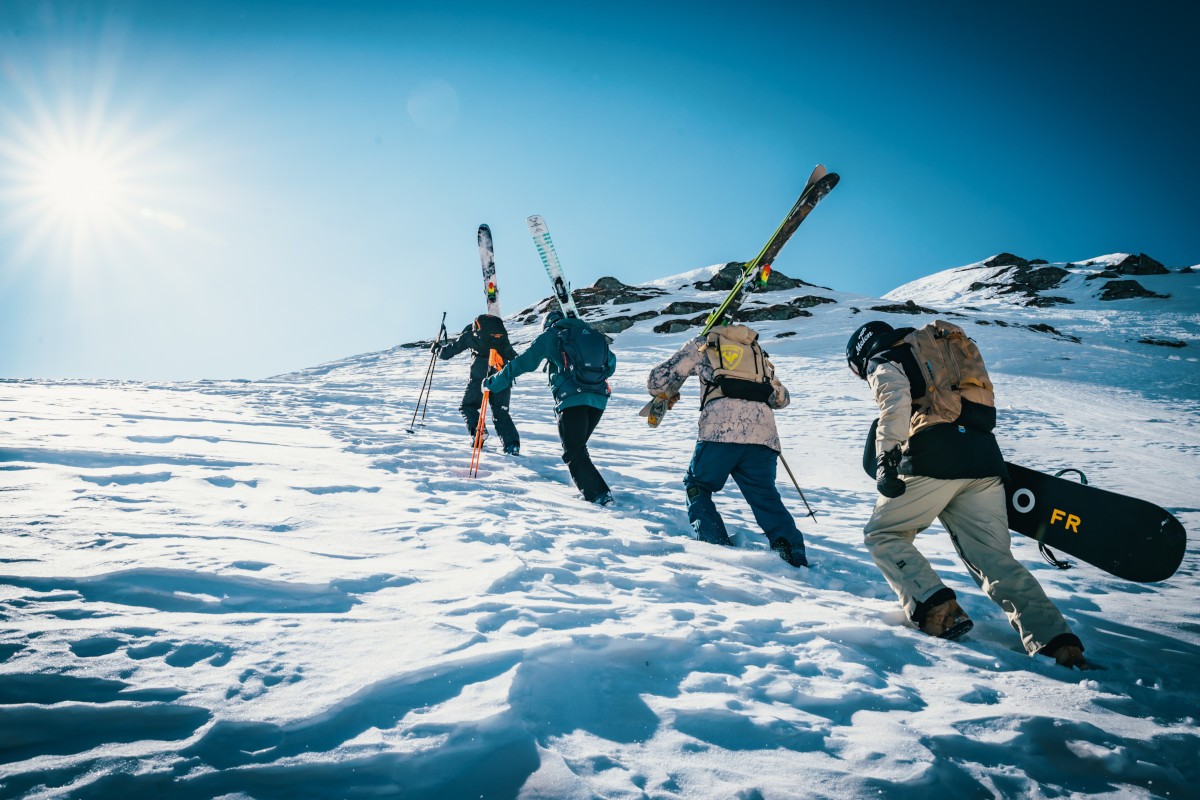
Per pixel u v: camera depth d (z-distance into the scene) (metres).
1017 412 14.32
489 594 2.19
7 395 6.68
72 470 3.24
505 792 1.23
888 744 1.51
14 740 1.19
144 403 7.13
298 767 1.21
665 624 2.10
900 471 2.52
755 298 44.16
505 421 6.32
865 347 2.76
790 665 1.94
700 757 1.41
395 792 1.21
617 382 19.39
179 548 2.24
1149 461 9.03
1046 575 3.70
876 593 3.02
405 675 1.54
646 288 49.66
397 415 9.03
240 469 3.81
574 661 1.74
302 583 2.05
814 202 3.96
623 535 3.42
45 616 1.63
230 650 1.59
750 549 3.62
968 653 2.22
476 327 6.71
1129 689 1.98
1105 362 26.16
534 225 5.88
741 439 3.53
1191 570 3.91
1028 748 1.58
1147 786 1.48
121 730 1.27
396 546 2.68
